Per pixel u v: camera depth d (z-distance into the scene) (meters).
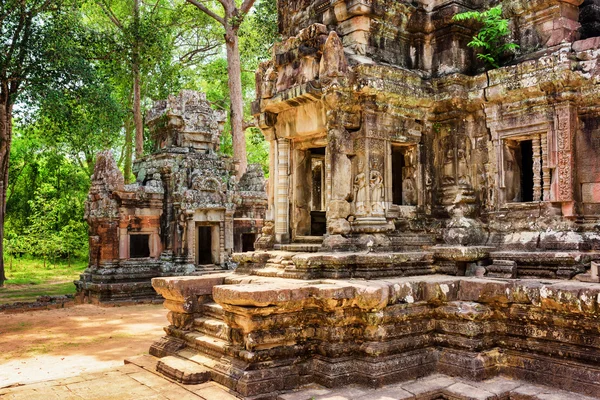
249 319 6.71
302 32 9.42
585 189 8.57
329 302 6.98
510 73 9.10
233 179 21.30
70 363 9.47
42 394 6.70
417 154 9.83
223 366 7.06
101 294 17.91
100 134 26.02
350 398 6.47
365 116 9.05
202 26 29.84
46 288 23.58
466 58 10.05
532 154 9.60
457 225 9.35
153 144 22.30
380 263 8.13
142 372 7.75
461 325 7.46
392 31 9.93
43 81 21.34
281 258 8.92
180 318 8.66
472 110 9.82
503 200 9.41
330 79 8.73
